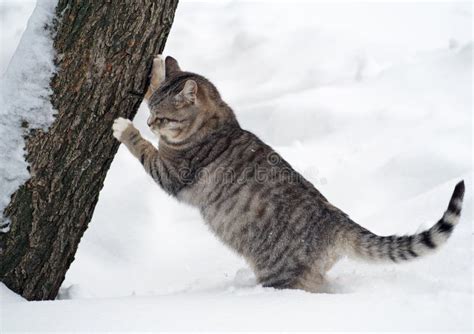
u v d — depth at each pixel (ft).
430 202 23.81
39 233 18.70
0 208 18.24
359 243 19.17
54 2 17.93
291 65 38.24
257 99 35.70
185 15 44.09
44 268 19.16
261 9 44.47
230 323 13.69
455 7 44.09
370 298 15.26
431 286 17.08
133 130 20.70
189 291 20.34
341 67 37.42
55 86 17.89
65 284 22.63
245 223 20.24
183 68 38.34
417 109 32.37
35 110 17.93
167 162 21.34
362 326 13.41
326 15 43.50
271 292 17.54
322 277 19.53
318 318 13.89
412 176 27.32
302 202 19.95
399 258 18.56
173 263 24.81
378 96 34.04
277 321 13.76
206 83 22.29
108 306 15.29
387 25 41.83
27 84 17.93
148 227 26.63
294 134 32.50
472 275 17.75
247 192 20.30
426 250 18.15
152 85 21.03
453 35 40.11
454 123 30.58
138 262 25.04
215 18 43.65
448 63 35.76
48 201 18.51
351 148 30.37
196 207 21.36
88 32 17.60
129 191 28.14
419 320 13.65
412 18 42.75
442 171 26.99
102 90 18.24
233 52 39.73
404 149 29.14
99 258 25.07
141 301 15.94
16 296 18.26
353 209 26.23
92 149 18.70
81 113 18.19
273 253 19.89
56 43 17.79
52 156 18.21
